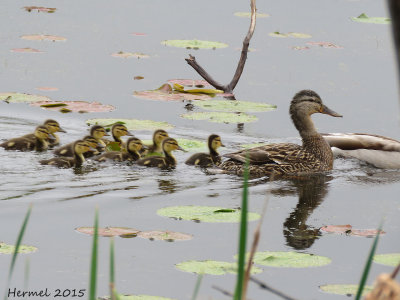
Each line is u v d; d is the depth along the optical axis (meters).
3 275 9.16
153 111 17.81
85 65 20.78
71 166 14.10
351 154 15.84
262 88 19.67
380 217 11.87
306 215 11.85
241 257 4.85
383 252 10.36
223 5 27.89
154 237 10.54
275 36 24.38
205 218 11.39
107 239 10.41
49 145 15.38
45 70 20.16
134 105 18.09
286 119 17.70
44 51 21.72
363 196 13.05
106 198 12.24
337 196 13.04
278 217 11.73
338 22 26.39
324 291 8.97
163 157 14.62
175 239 10.49
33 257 9.70
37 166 13.94
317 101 15.29
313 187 13.62
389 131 16.97
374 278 9.43
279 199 12.73
